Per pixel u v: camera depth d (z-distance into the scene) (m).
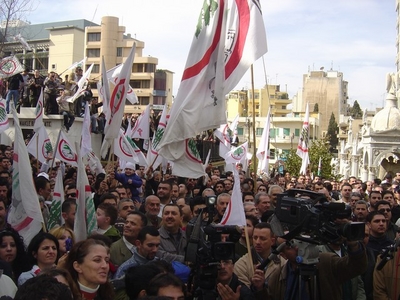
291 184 17.25
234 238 5.36
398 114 32.75
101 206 7.96
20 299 3.39
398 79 35.31
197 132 9.86
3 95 24.91
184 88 9.98
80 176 7.62
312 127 76.25
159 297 3.52
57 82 23.38
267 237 6.66
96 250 4.83
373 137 32.44
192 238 5.96
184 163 10.63
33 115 22.73
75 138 23.05
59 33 67.56
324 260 5.42
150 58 68.44
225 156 19.64
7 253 6.06
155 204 9.14
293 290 5.42
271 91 91.12
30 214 7.43
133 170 13.63
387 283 6.48
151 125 25.59
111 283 5.35
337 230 4.86
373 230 8.11
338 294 5.40
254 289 5.39
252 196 10.49
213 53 10.03
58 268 4.64
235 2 10.18
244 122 73.88
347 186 13.65
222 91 9.84
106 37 66.19
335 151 88.44
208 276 5.20
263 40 9.97
